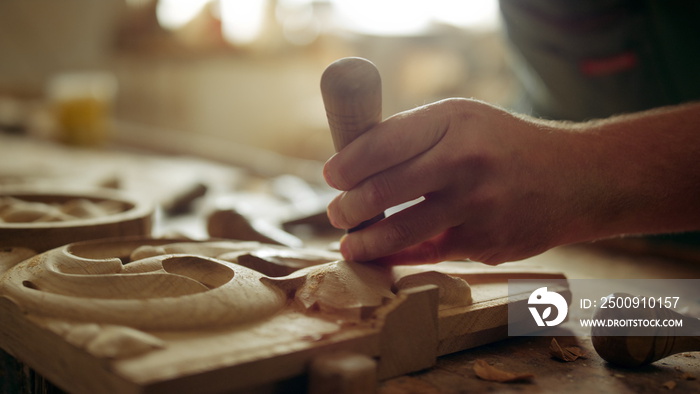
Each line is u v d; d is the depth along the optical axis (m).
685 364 0.64
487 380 0.57
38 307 0.54
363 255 0.68
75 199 1.09
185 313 0.52
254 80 4.70
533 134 0.68
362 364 0.48
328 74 0.59
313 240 1.26
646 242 1.33
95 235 0.84
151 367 0.44
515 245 0.69
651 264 1.20
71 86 2.64
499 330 0.68
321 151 4.45
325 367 0.48
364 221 0.68
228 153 2.46
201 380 0.45
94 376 0.46
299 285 0.63
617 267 1.17
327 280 0.61
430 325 0.59
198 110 4.79
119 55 4.72
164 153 2.61
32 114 3.45
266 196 1.69
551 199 0.67
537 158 0.67
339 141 0.65
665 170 0.70
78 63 4.77
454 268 0.80
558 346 0.64
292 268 0.71
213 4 4.46
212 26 4.50
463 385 0.56
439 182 0.64
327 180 0.65
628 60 1.52
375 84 0.60
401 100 4.34
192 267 0.65
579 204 0.68
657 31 1.45
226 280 0.63
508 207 0.66
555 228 0.69
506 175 0.65
